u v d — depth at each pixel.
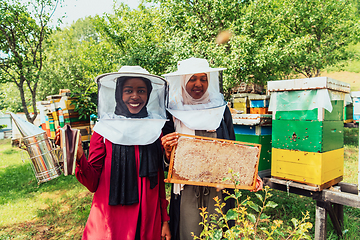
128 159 1.59
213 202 1.83
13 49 6.39
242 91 7.46
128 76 1.60
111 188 1.54
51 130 6.50
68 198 4.41
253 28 6.65
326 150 2.31
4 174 6.35
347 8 9.18
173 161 1.56
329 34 9.44
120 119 1.58
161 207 1.79
